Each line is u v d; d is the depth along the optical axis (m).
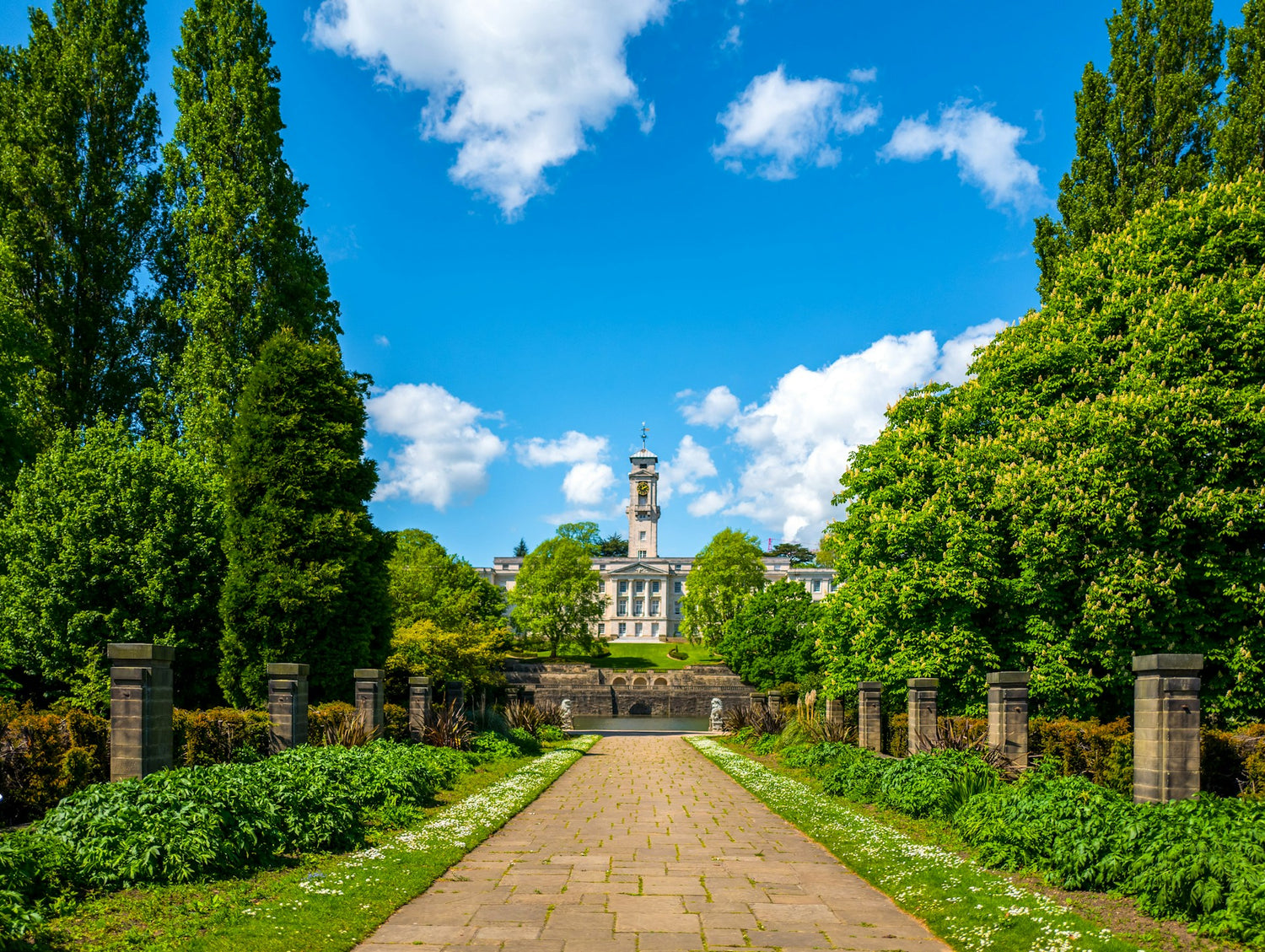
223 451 23.41
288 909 6.76
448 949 6.20
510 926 6.79
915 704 16.44
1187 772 9.39
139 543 18.02
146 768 9.85
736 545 73.06
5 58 27.25
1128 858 7.27
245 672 18.75
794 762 19.94
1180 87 22.61
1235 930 5.89
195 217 25.53
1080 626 16.48
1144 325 16.47
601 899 7.70
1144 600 15.28
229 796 8.43
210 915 6.45
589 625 80.31
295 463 19.53
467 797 14.11
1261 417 14.92
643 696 70.31
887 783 13.12
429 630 28.89
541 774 18.52
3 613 17.36
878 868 8.79
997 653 18.05
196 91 26.52
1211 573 15.45
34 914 5.39
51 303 26.47
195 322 24.81
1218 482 15.66
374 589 21.05
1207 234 17.28
